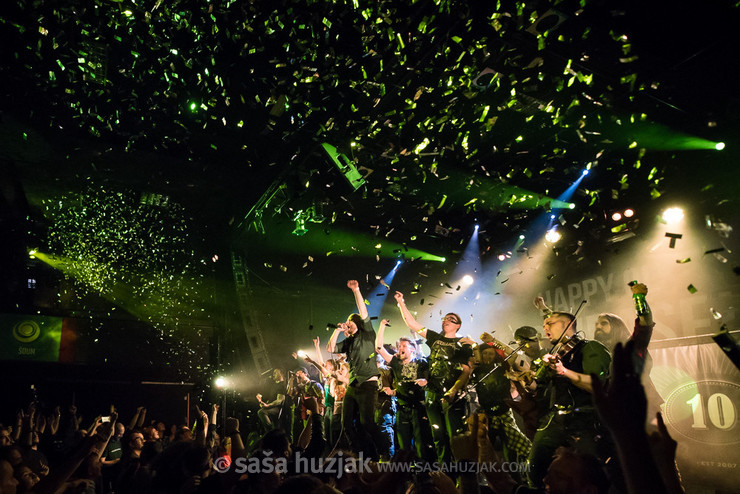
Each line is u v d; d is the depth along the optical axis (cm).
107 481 733
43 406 1509
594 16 697
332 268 1797
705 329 910
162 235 1769
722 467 666
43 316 1619
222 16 823
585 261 1129
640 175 1003
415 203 1433
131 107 1130
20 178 1468
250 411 1619
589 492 230
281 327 1761
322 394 945
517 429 556
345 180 1248
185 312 1766
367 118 947
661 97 845
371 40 754
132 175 1467
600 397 136
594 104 862
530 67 773
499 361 579
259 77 1031
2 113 1101
